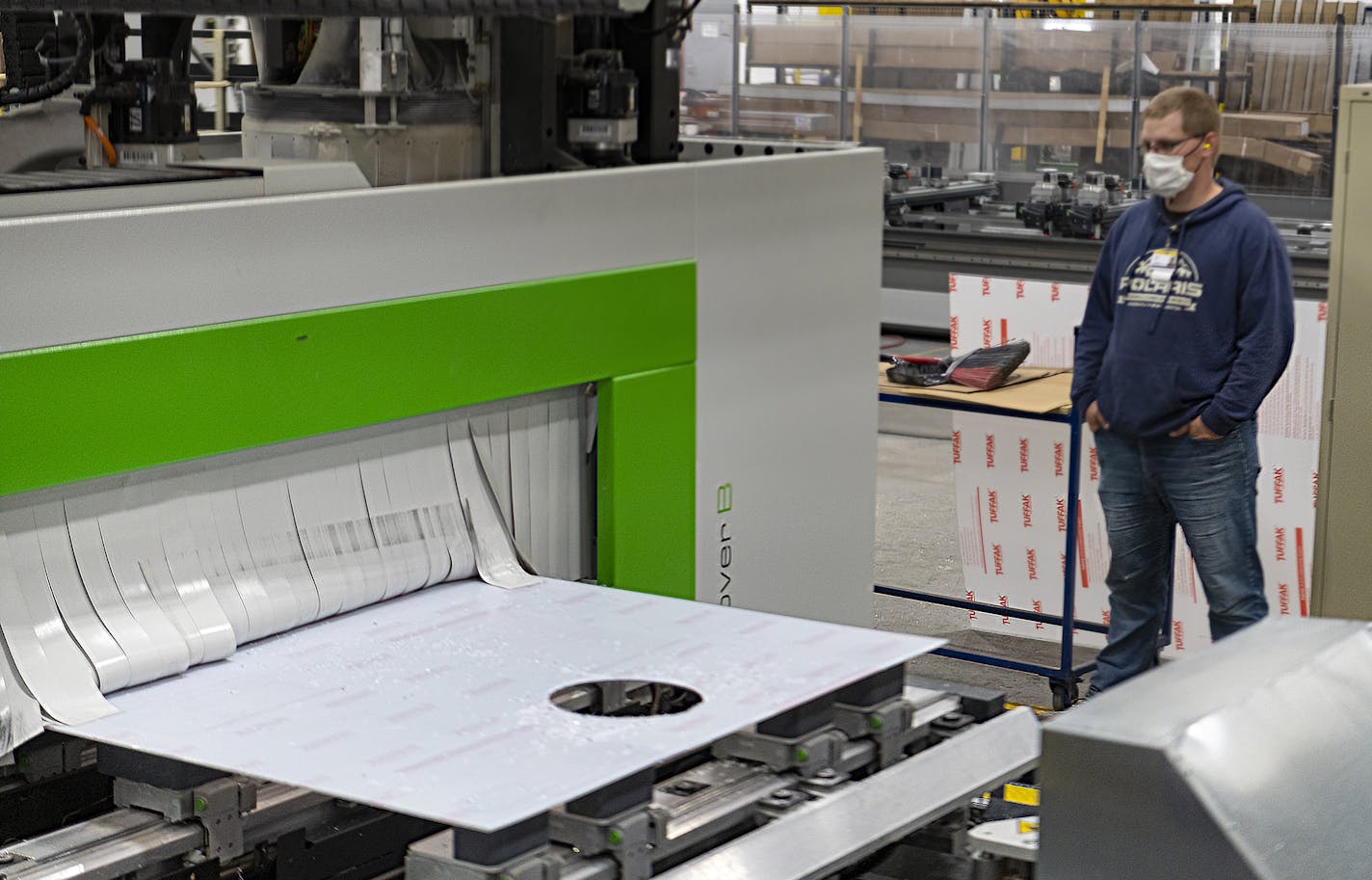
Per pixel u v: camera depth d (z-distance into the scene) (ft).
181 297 6.59
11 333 6.05
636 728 6.13
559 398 8.76
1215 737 4.91
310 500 7.60
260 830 6.19
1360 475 13.70
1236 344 12.53
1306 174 25.31
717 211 9.15
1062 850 4.96
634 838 5.66
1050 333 16.44
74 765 6.81
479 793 5.44
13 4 6.34
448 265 7.66
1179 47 26.30
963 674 15.83
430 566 8.05
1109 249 13.38
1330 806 4.98
